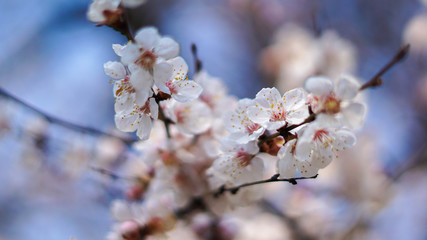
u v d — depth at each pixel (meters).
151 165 0.55
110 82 0.50
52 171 0.68
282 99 0.49
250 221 0.71
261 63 1.00
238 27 1.33
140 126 0.50
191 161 0.54
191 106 0.53
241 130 0.50
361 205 0.74
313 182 0.75
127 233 0.54
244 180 0.51
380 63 1.12
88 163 0.62
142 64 0.49
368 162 0.74
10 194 0.99
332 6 1.22
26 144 0.63
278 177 0.51
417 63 1.05
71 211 0.94
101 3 0.50
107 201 0.67
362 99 0.63
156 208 0.55
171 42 0.49
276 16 1.29
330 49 0.74
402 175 0.75
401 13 1.16
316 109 0.48
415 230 0.88
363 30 1.17
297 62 0.83
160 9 1.23
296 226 0.74
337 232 0.74
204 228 0.58
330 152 0.49
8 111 0.63
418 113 1.04
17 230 1.00
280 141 0.50
